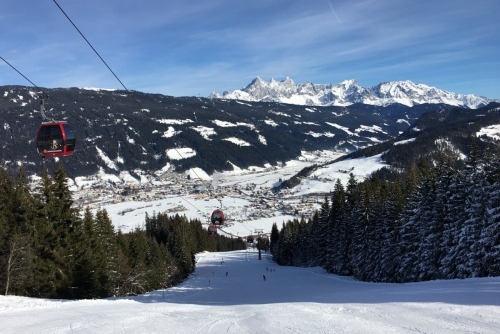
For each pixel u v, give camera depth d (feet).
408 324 33.50
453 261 109.81
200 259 359.46
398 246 139.74
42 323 44.14
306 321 37.32
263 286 147.84
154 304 68.08
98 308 59.31
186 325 39.83
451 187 115.75
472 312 36.19
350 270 184.03
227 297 109.60
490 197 100.27
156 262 197.77
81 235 127.85
